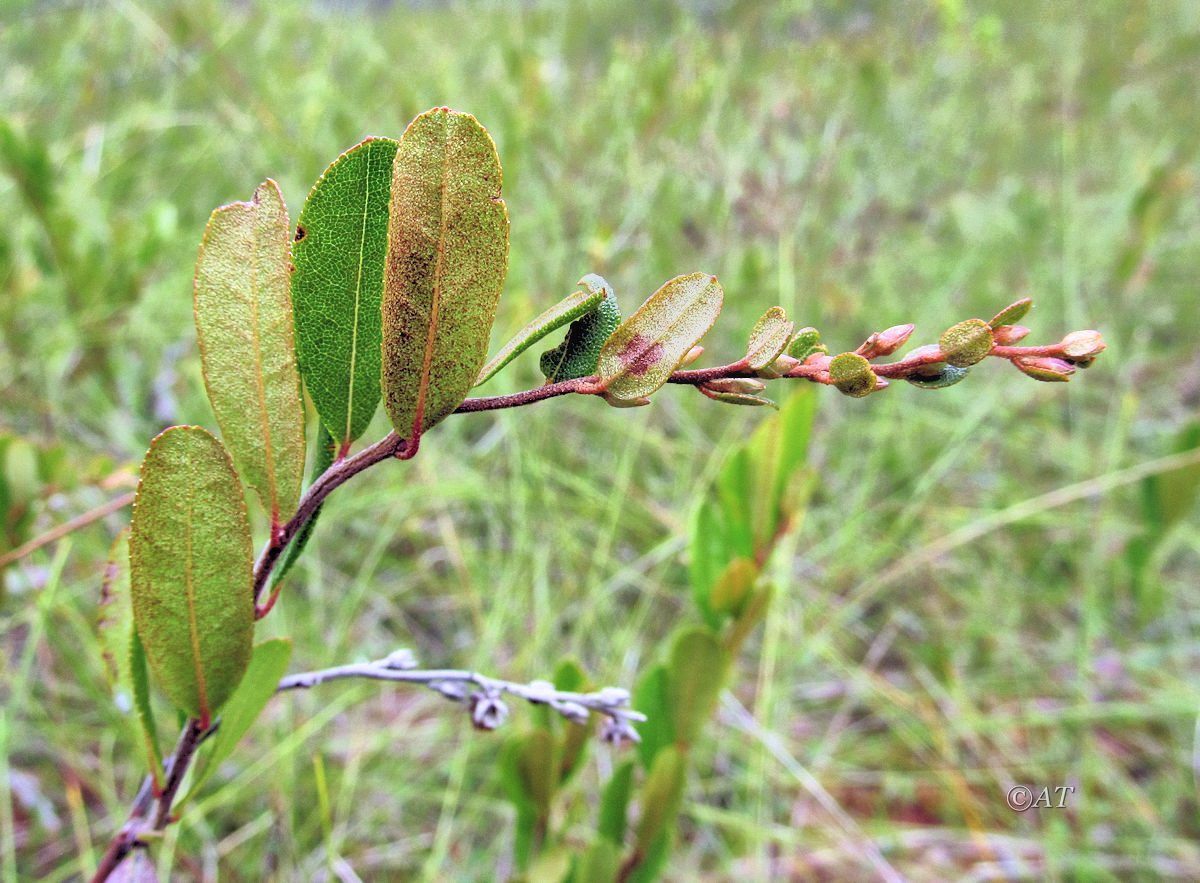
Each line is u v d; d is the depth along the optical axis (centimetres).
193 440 9
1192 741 33
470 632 34
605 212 52
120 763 29
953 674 33
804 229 52
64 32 62
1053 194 62
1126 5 90
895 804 32
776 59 72
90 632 29
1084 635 35
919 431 47
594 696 13
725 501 21
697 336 9
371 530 37
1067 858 29
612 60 62
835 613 37
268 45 64
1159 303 57
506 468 41
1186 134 70
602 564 35
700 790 30
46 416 36
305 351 10
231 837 26
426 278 9
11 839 25
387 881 27
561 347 10
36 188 34
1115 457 41
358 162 9
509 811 28
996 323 9
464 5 86
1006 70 79
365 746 29
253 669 11
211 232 9
